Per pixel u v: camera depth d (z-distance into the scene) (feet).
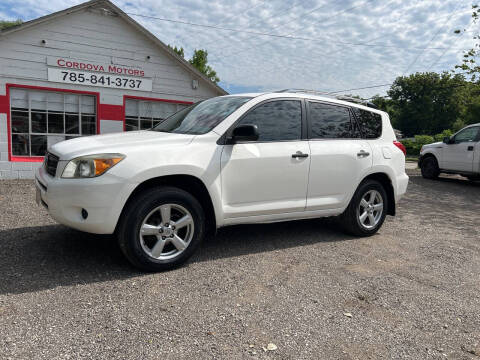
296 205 14.03
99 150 10.76
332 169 14.79
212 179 12.03
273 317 9.09
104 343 7.64
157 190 11.18
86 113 37.81
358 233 16.33
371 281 11.63
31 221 16.72
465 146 37.50
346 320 9.15
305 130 14.44
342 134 15.60
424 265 13.42
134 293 9.96
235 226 17.37
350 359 7.58
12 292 9.65
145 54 39.91
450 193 32.53
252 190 13.00
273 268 12.28
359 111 16.48
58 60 35.42
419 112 223.51
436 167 40.81
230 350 7.64
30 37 33.94
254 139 12.44
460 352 8.05
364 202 16.29
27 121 34.83
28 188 26.99
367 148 16.05
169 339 7.91
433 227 19.54
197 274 11.48
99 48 37.35
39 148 35.68
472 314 9.83
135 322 8.52
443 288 11.43
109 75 38.19
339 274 12.06
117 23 37.93
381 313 9.61
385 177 17.03
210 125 12.85
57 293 9.73
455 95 216.54
